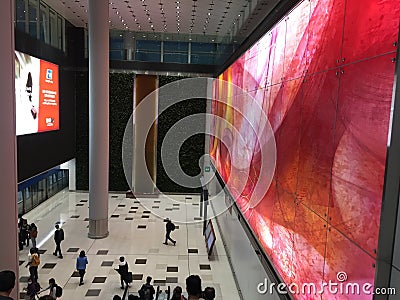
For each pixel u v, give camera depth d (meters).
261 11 8.38
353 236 3.35
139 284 9.63
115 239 12.96
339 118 3.76
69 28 18.38
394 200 2.77
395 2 2.79
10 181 2.93
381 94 2.94
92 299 8.78
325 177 4.09
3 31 2.74
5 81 2.79
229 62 13.24
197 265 11.01
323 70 4.28
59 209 16.59
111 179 19.86
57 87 16.27
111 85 19.42
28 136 13.20
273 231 6.34
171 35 19.36
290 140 5.52
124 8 14.16
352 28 3.54
